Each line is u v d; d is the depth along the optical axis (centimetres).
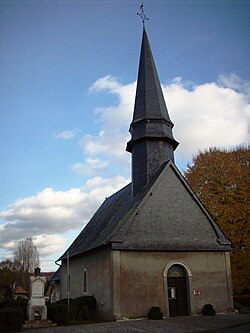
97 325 1692
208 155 2945
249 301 2686
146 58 2609
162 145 2319
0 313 1537
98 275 2142
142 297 1928
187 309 2012
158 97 2461
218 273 2098
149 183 2208
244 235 2586
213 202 2741
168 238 2056
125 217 2028
